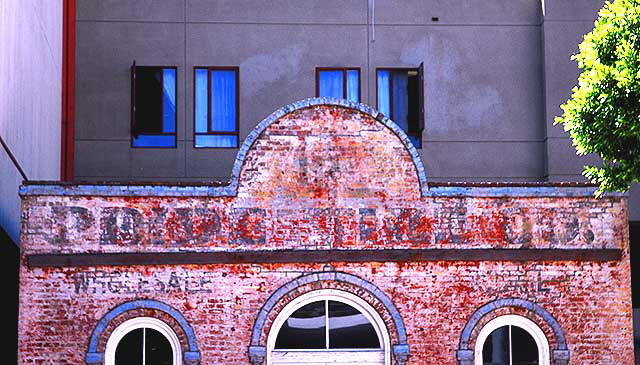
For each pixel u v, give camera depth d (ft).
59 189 66.85
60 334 66.39
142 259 67.05
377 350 68.39
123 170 92.73
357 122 69.05
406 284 68.33
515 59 96.02
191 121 93.25
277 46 94.63
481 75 95.66
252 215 68.03
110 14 94.02
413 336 68.08
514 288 68.74
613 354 68.80
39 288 66.44
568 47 94.38
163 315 67.10
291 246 68.03
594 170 65.57
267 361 67.67
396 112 94.94
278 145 68.59
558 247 69.00
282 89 94.32
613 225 69.41
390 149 69.00
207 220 67.72
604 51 65.21
